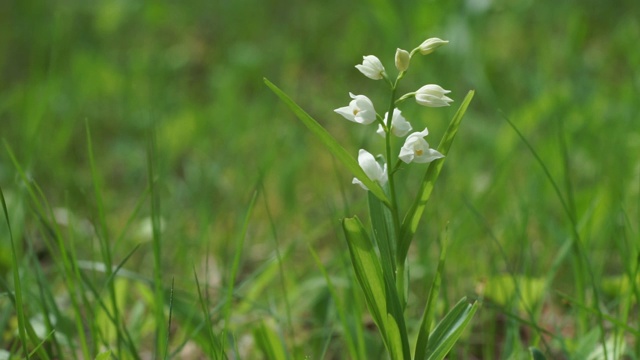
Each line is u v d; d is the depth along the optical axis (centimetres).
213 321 129
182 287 144
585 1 291
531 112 189
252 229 167
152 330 137
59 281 142
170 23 316
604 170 168
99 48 288
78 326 119
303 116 107
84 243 154
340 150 108
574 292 137
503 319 133
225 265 141
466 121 204
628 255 129
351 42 279
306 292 136
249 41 298
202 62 284
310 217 174
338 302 121
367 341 128
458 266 142
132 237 156
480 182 176
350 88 250
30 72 261
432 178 108
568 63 238
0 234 143
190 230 167
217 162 193
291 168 181
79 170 202
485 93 221
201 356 133
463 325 108
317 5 326
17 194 143
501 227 154
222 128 218
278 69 269
